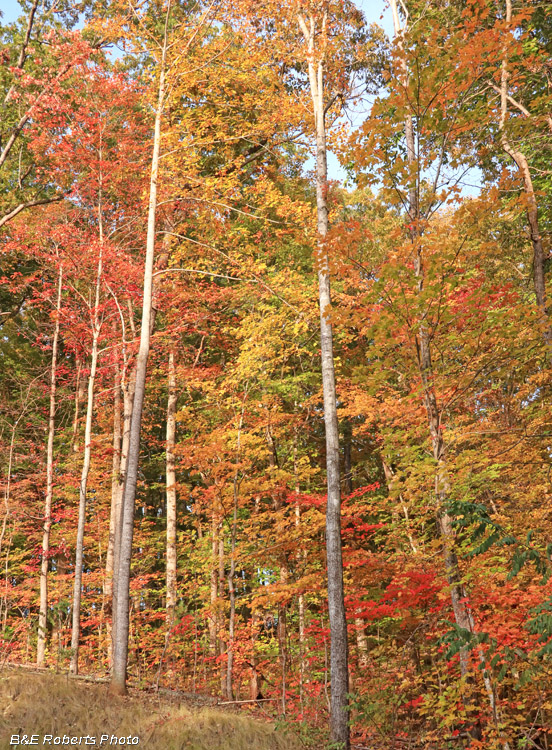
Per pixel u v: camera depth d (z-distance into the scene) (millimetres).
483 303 8570
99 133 17125
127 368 18406
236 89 16656
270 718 12438
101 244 16859
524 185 12570
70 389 25891
